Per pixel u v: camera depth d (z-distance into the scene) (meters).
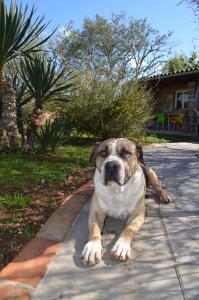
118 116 2.98
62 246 1.00
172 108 5.56
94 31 10.24
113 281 0.83
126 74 3.15
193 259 0.93
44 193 1.46
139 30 10.27
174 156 2.38
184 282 0.82
